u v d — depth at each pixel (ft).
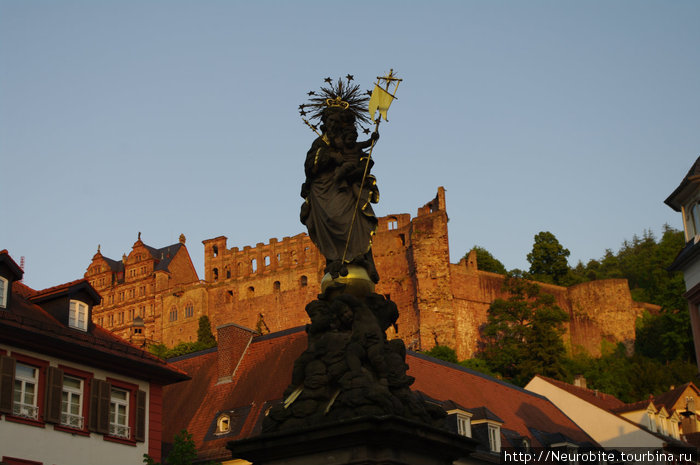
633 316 504.84
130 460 132.57
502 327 464.24
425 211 519.19
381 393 46.19
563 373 429.38
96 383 130.82
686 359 460.14
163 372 139.95
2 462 115.85
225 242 571.69
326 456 45.19
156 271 581.53
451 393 180.04
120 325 583.58
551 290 515.91
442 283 499.10
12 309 129.70
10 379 119.55
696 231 143.54
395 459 44.50
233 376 172.24
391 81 55.21
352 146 54.34
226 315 557.33
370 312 50.16
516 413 191.01
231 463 148.97
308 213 54.60
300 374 48.75
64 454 123.85
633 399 428.56
